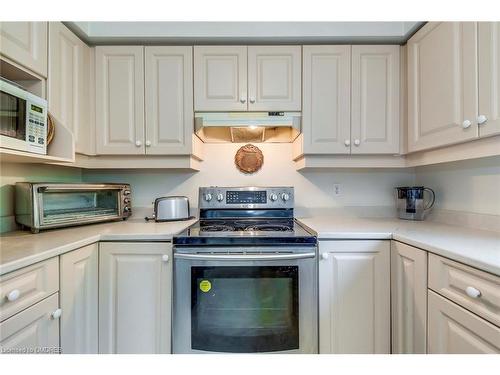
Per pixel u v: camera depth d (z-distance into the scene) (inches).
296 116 66.5
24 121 44.3
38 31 50.8
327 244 53.1
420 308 43.8
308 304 51.2
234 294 51.1
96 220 64.6
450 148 52.9
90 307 49.8
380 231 53.6
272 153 81.3
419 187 71.1
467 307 34.9
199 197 74.8
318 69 66.4
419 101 59.4
